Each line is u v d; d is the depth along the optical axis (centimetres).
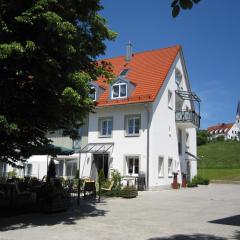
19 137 1464
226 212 1762
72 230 1262
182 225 1380
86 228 1302
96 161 3466
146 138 3216
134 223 1416
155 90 3306
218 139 12825
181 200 2325
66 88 1315
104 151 3362
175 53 3769
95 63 1627
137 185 3138
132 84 3438
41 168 3712
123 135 3328
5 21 1262
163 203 2136
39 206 1708
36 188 2009
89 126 3525
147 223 1420
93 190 2305
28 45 1210
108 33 1559
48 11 1243
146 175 3180
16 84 1331
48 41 1309
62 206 1691
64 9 1353
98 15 1516
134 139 3272
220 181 4662
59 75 1331
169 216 1614
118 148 3338
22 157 1592
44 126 1522
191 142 4359
